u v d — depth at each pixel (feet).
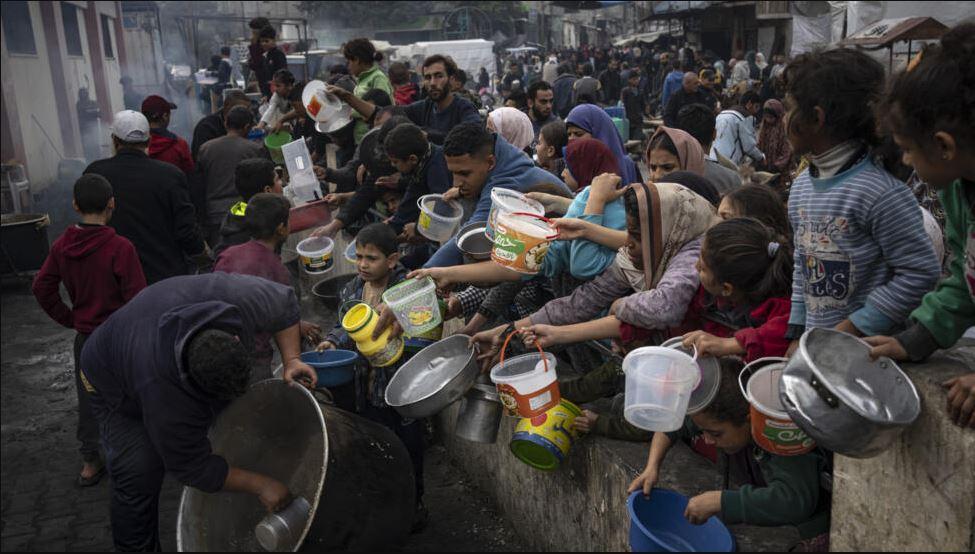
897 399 6.26
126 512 10.21
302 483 9.89
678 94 36.37
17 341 22.33
